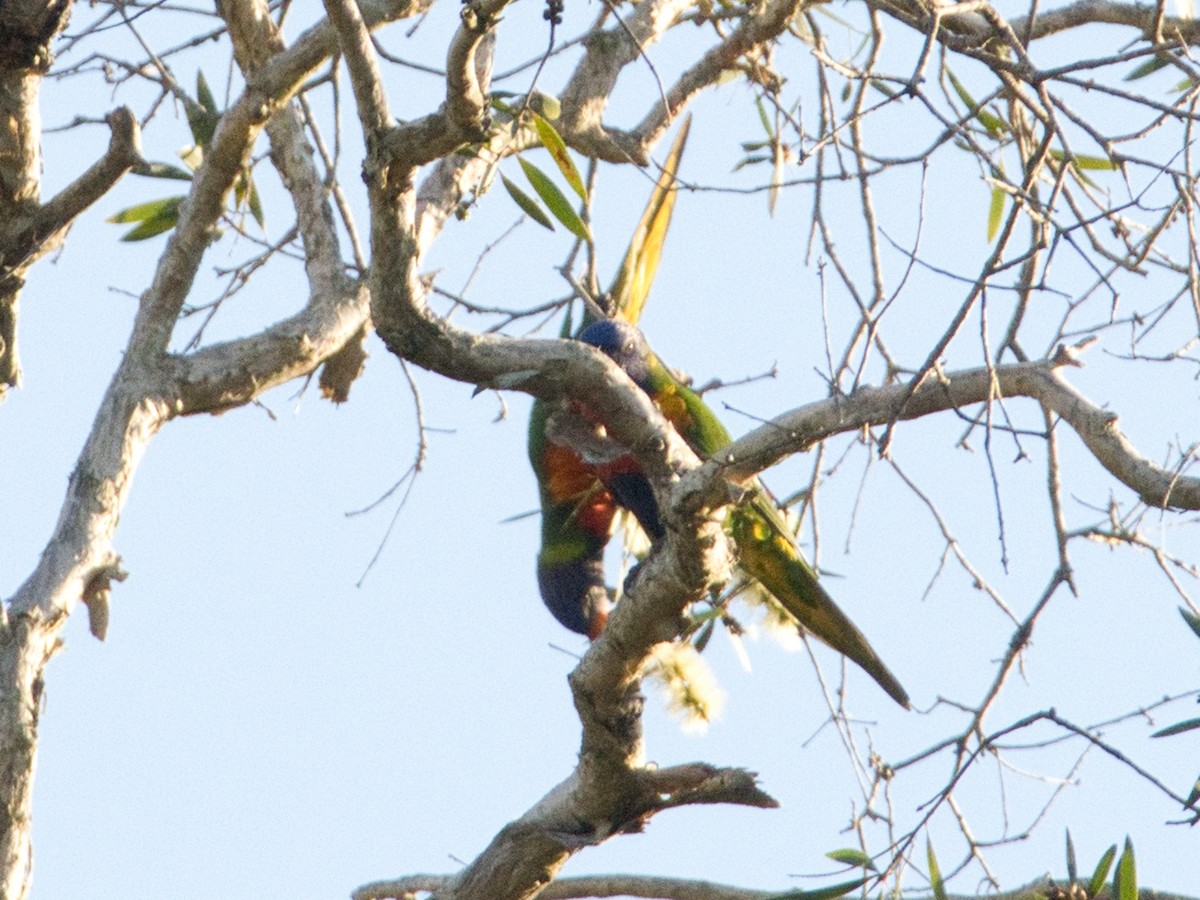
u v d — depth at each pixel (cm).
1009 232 650
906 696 967
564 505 1042
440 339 728
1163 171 693
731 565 777
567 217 718
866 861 775
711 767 835
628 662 788
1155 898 916
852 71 705
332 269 984
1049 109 677
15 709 747
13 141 857
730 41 1036
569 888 1018
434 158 671
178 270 903
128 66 1027
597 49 1047
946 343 658
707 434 1031
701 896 995
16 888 730
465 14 617
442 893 884
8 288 906
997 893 872
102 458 862
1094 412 738
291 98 951
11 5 829
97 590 827
